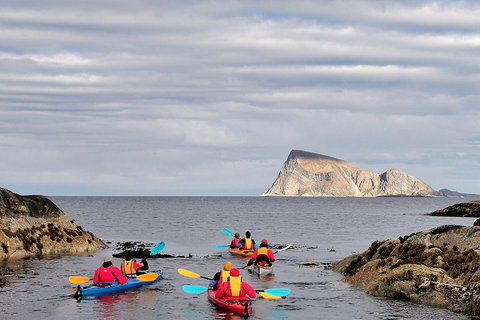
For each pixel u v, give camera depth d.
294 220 86.69
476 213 99.38
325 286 23.28
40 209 35.25
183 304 19.75
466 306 17.95
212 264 30.61
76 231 36.75
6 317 17.72
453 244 21.73
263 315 18.27
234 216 100.38
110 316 17.95
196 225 70.38
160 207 158.00
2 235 31.48
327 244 44.03
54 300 20.17
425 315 17.81
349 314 18.22
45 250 33.31
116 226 67.00
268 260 27.97
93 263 29.48
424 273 20.08
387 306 19.20
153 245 42.12
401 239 24.41
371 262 23.69
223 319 17.73
